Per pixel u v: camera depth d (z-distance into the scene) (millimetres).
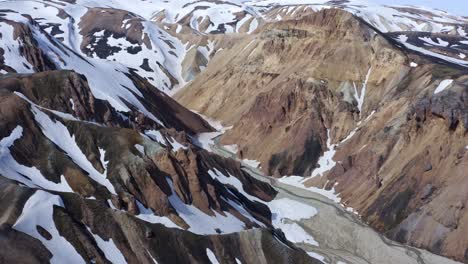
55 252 51094
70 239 53062
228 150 113625
